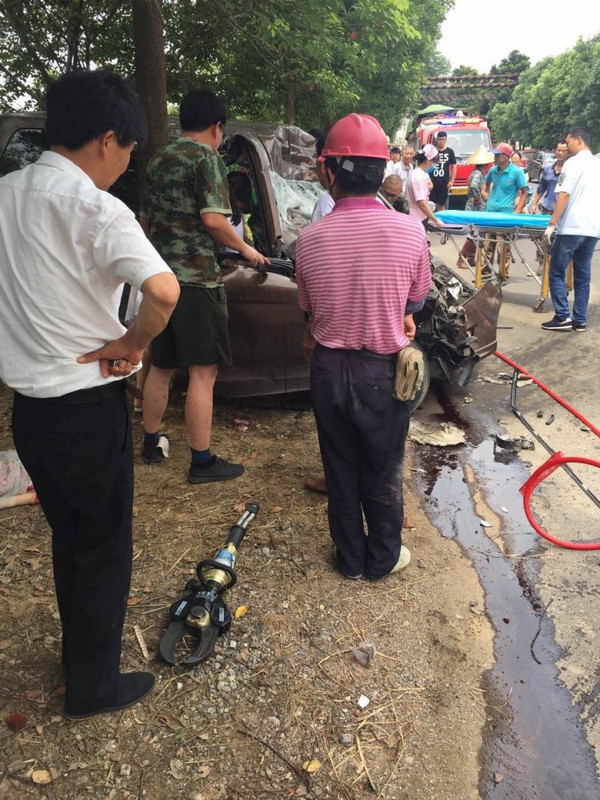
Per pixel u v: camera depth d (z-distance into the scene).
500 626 2.72
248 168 4.18
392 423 2.54
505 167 9.15
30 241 1.56
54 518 1.93
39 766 1.97
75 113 1.58
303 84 8.61
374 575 2.87
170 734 2.10
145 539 3.08
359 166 2.30
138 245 1.56
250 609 2.66
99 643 2.01
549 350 6.02
